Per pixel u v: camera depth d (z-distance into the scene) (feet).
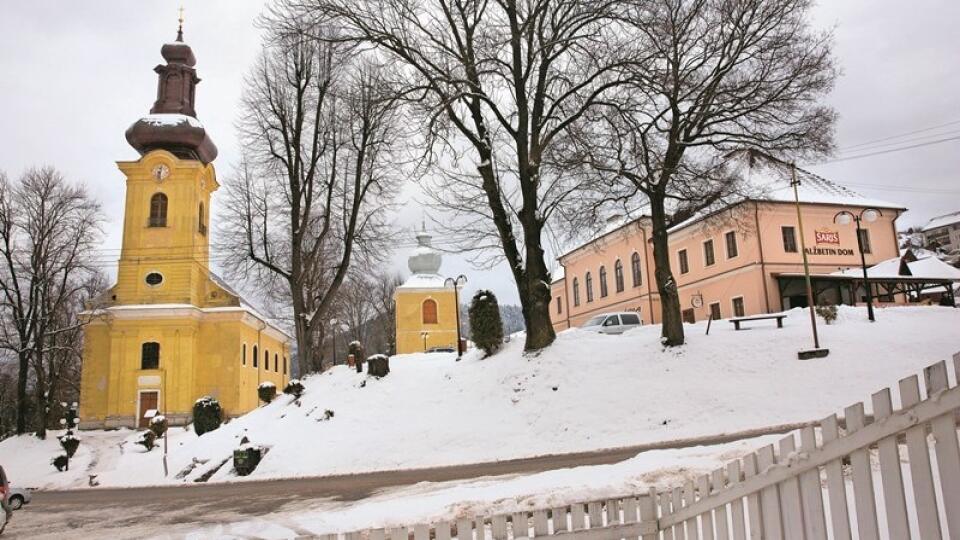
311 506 47.83
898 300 156.87
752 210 144.25
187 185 187.21
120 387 175.52
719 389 78.59
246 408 196.34
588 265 206.90
